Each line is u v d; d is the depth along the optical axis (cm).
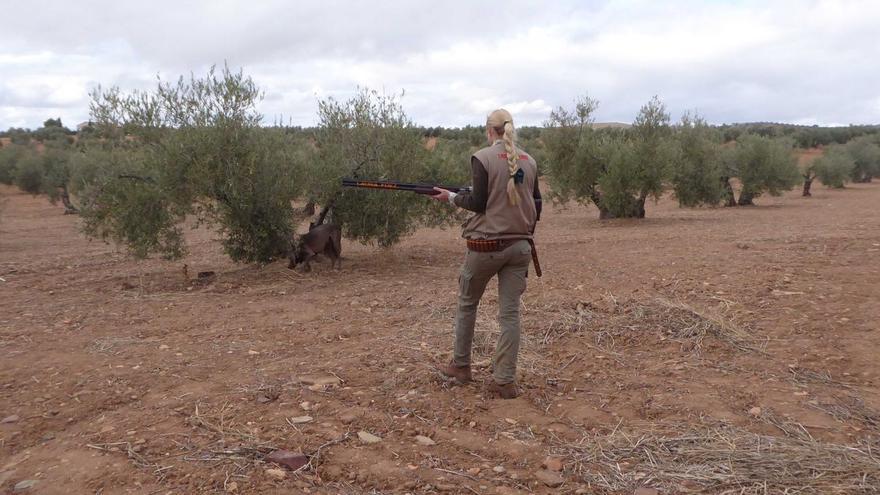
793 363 445
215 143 832
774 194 2259
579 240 1216
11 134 5700
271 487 296
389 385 424
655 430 349
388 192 951
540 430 356
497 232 385
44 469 322
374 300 696
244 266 1001
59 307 707
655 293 643
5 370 477
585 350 490
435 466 316
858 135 6081
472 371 450
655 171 1664
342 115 970
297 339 548
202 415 379
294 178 888
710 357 466
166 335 577
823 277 660
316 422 366
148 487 300
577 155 1770
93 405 405
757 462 308
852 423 352
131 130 855
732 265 759
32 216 2352
